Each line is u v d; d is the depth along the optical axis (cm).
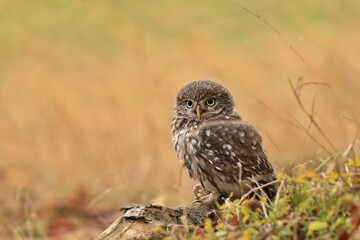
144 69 1819
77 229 1294
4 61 2041
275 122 1630
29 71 1945
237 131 959
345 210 745
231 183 945
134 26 2177
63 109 1772
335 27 2091
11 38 2198
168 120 1709
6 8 2322
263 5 2289
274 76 1850
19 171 1622
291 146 1541
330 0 2197
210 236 744
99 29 2209
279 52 1945
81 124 1741
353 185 768
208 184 964
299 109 1691
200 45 2009
